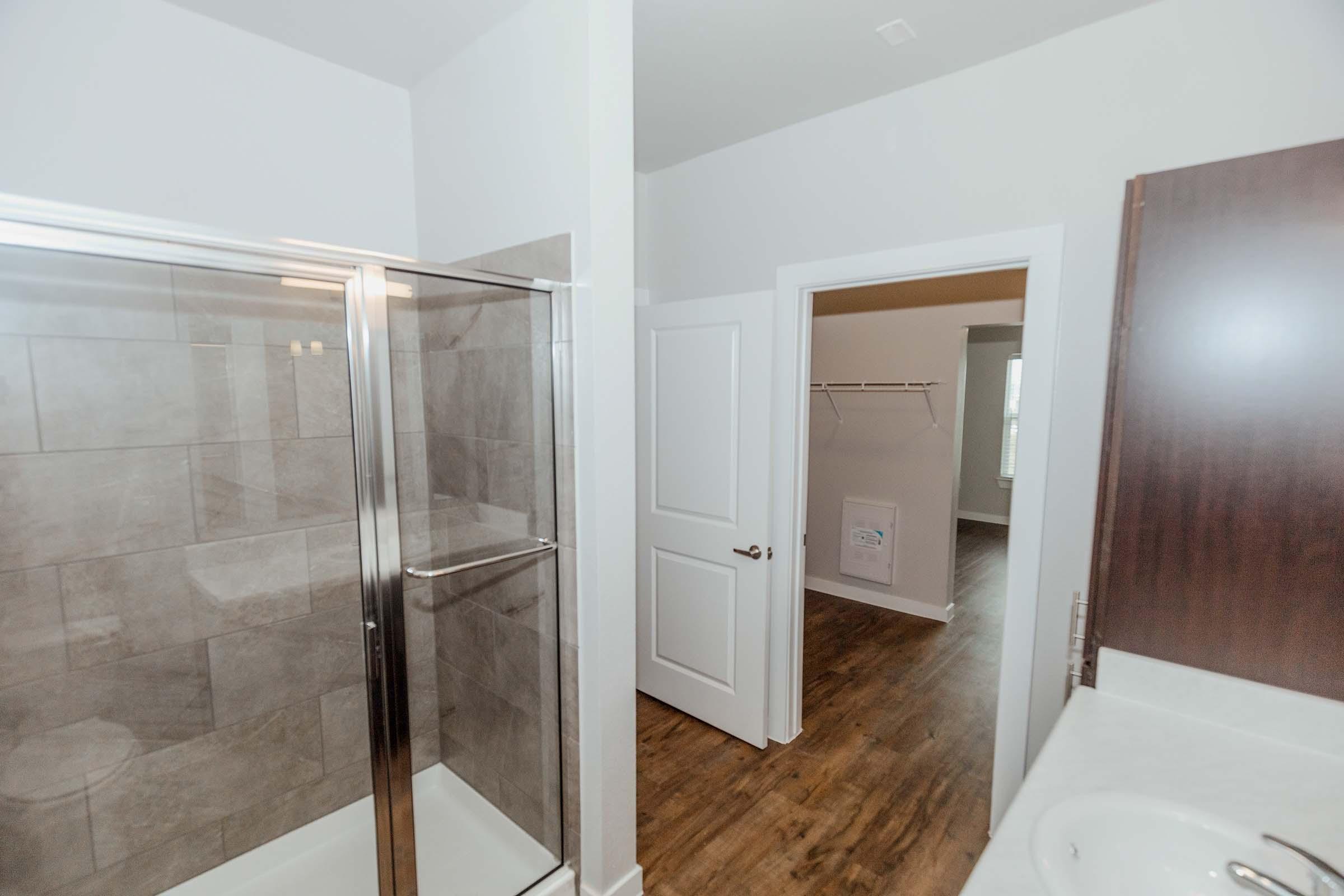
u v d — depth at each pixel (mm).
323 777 1956
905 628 3830
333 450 1887
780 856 1932
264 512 1781
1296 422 1304
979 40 1754
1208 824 1067
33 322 1408
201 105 1681
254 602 1787
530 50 1595
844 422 4309
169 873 1703
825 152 2250
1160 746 1308
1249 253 1343
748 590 2486
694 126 2344
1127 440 1515
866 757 2463
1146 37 1601
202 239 1276
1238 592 1389
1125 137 1650
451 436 1958
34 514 1450
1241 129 1492
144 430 1576
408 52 1837
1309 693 1315
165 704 1667
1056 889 896
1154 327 1469
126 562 1580
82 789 1560
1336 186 1241
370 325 1645
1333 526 1271
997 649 3512
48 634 1489
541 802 1834
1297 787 1164
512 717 1880
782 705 2547
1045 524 1845
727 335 2461
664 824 2080
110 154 1556
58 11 1468
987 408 7051
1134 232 1496
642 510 2869
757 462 2412
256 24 1696
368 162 2000
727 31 1717
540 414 1667
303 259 1461
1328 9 1376
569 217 1535
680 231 2748
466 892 1742
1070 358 1771
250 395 1725
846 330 4230
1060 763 1246
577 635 1664
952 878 1836
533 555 1742
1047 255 1774
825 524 4477
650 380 2758
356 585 1971
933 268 2004
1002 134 1853
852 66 1899
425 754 2158
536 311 1635
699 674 2727
